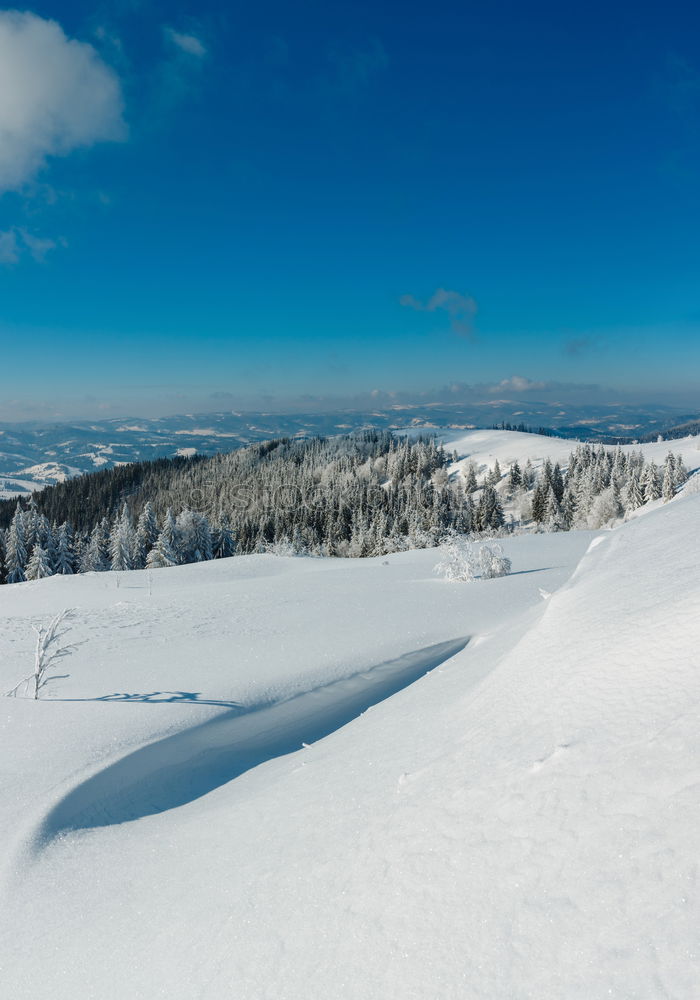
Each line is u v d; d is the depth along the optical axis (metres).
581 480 77.19
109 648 11.73
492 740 3.62
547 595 10.37
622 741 2.68
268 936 2.68
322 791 4.30
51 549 50.69
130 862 4.34
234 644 11.81
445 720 4.89
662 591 4.84
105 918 3.55
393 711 6.69
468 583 18.53
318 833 3.52
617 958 1.73
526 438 151.12
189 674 9.66
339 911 2.61
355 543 71.50
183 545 52.69
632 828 2.15
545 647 4.96
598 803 2.36
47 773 5.86
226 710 8.14
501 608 14.34
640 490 60.16
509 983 1.85
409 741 4.74
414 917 2.33
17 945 3.48
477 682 6.02
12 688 8.99
